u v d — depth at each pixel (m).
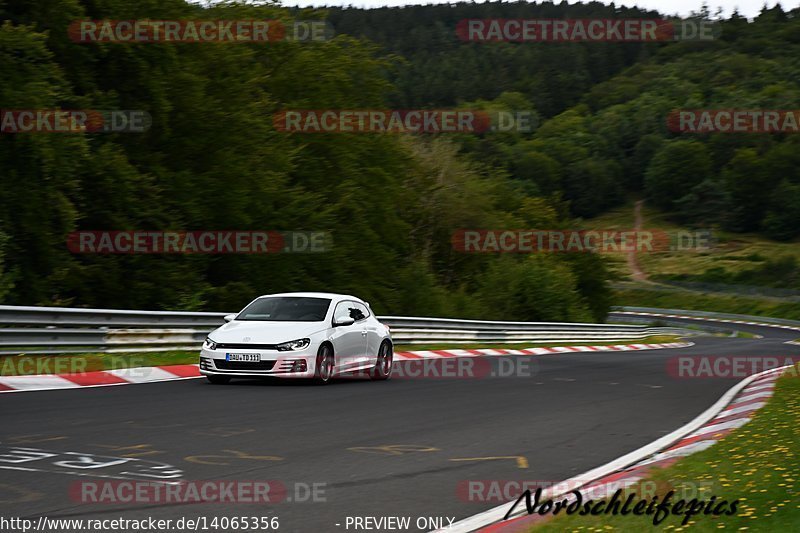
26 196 59.53
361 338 40.12
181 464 18.77
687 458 19.91
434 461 20.27
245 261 84.44
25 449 19.88
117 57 72.56
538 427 26.69
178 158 80.62
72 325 41.25
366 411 29.20
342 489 16.84
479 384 40.91
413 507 15.52
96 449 20.16
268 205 85.12
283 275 85.69
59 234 62.19
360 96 112.00
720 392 40.06
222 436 22.81
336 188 101.38
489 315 120.62
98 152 69.12
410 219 129.88
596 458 21.39
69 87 67.44
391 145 112.19
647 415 30.61
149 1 76.12
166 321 47.03
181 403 29.67
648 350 93.25
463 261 136.25
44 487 16.09
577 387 40.88
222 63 87.50
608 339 109.94
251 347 35.78
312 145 102.69
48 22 67.94
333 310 39.00
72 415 25.77
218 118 81.38
